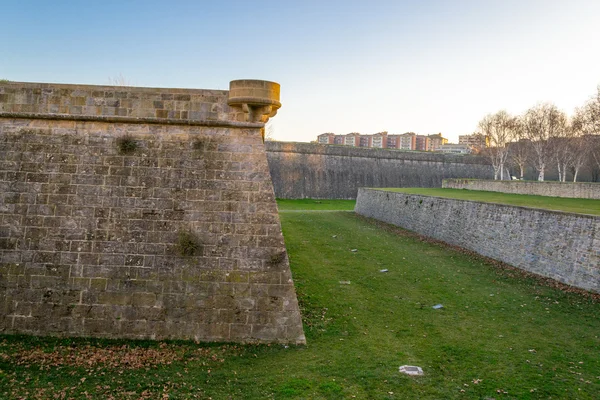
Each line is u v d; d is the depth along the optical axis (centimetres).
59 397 1000
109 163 1418
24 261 1368
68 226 1385
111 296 1359
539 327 1597
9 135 1426
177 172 1418
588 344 1444
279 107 1474
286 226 3791
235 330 1361
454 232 3155
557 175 8050
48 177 1405
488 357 1338
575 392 1130
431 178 8106
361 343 1421
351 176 7512
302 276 2209
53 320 1347
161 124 1441
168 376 1127
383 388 1126
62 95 1426
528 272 2331
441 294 1992
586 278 1978
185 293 1365
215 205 1405
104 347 1284
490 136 7369
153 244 1383
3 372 1104
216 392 1061
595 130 5134
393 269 2431
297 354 1306
